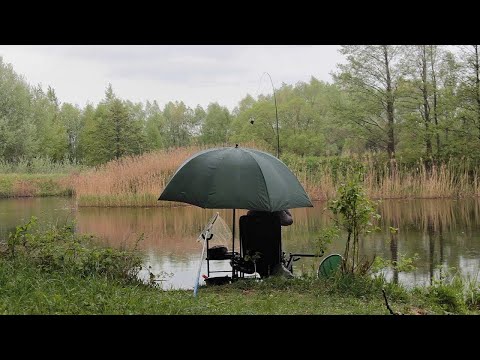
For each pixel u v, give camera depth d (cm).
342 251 1125
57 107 7369
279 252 770
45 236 786
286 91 5316
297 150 4097
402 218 1669
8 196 3023
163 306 559
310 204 750
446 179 2327
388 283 739
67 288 608
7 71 5047
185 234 1411
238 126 4706
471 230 1409
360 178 829
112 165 2534
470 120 2670
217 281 798
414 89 2853
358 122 2923
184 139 6738
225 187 701
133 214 1912
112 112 4009
